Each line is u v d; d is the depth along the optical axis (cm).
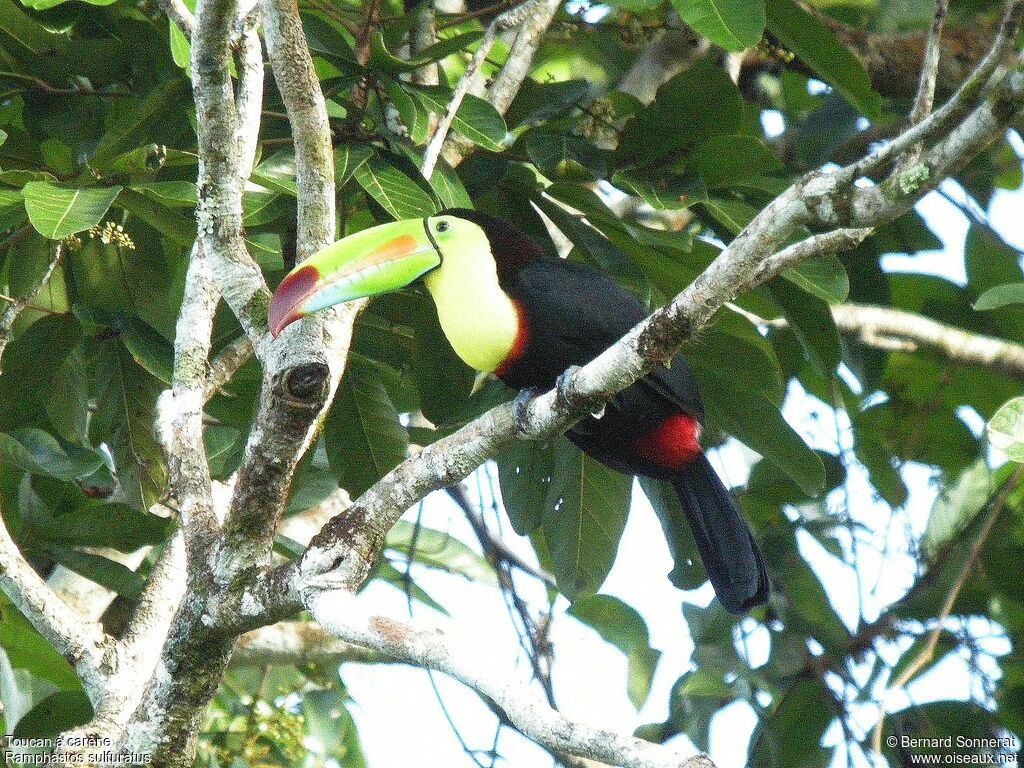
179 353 763
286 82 737
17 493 1027
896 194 570
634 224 965
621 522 1059
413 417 1258
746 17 852
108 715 768
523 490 1072
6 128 1023
